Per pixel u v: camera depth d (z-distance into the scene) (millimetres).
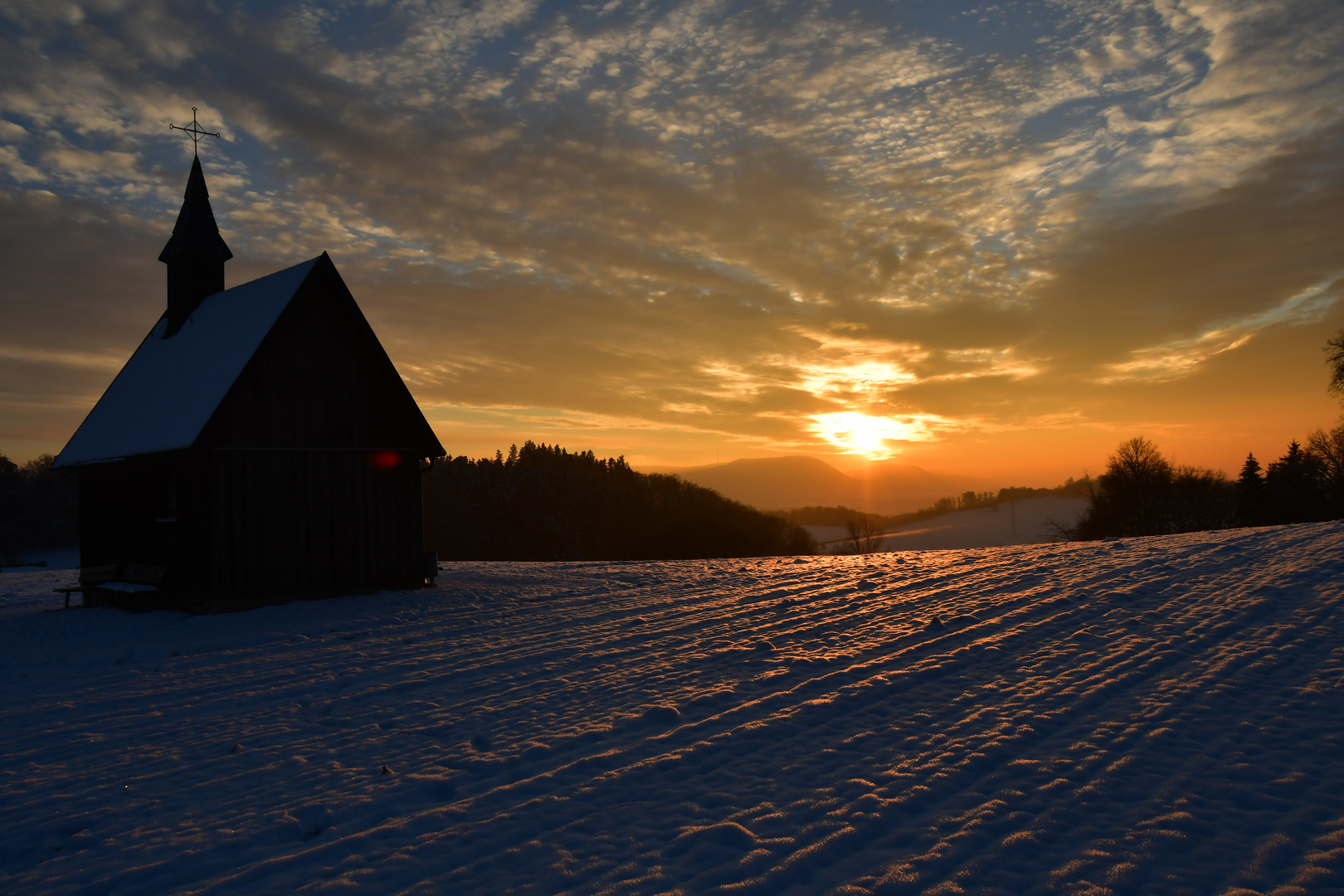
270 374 16797
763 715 7539
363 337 18328
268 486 16625
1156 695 7621
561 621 13820
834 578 18609
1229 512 59000
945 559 22141
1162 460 60094
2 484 73125
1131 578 15000
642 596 16906
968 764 6039
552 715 7820
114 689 9773
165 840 5191
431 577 19234
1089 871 4355
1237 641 9578
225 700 8977
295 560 16875
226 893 4398
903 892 4199
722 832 4938
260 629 13859
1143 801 5277
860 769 6039
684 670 9578
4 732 7980
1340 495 50781
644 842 4883
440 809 5492
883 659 9742
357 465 18078
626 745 6812
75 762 6949
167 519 16719
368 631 13359
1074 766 5938
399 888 4383
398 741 7184
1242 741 6316
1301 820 4922
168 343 20469
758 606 14648
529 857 4719
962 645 10312
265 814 5555
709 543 84062
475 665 10336
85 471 19594
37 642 13719
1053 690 7980
